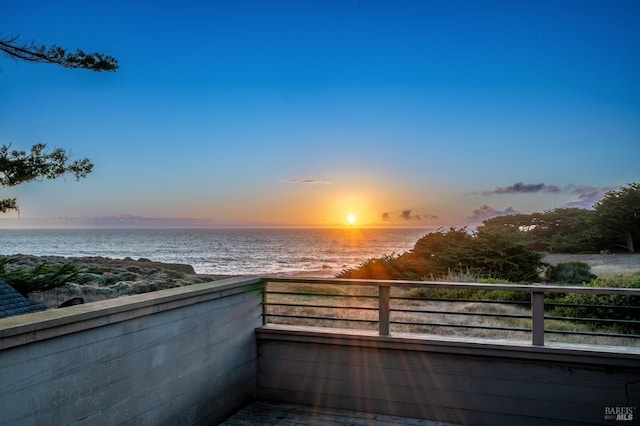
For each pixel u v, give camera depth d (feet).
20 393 6.49
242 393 12.62
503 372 11.36
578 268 42.78
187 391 10.27
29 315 7.16
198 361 10.69
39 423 6.77
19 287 26.09
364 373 12.43
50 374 6.97
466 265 45.14
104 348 8.00
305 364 12.98
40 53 24.39
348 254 150.00
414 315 27.12
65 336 7.24
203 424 10.84
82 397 7.54
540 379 11.09
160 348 9.44
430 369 11.91
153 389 9.20
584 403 10.78
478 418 11.50
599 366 10.68
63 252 165.89
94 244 229.25
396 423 11.64
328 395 12.73
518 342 11.42
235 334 12.32
